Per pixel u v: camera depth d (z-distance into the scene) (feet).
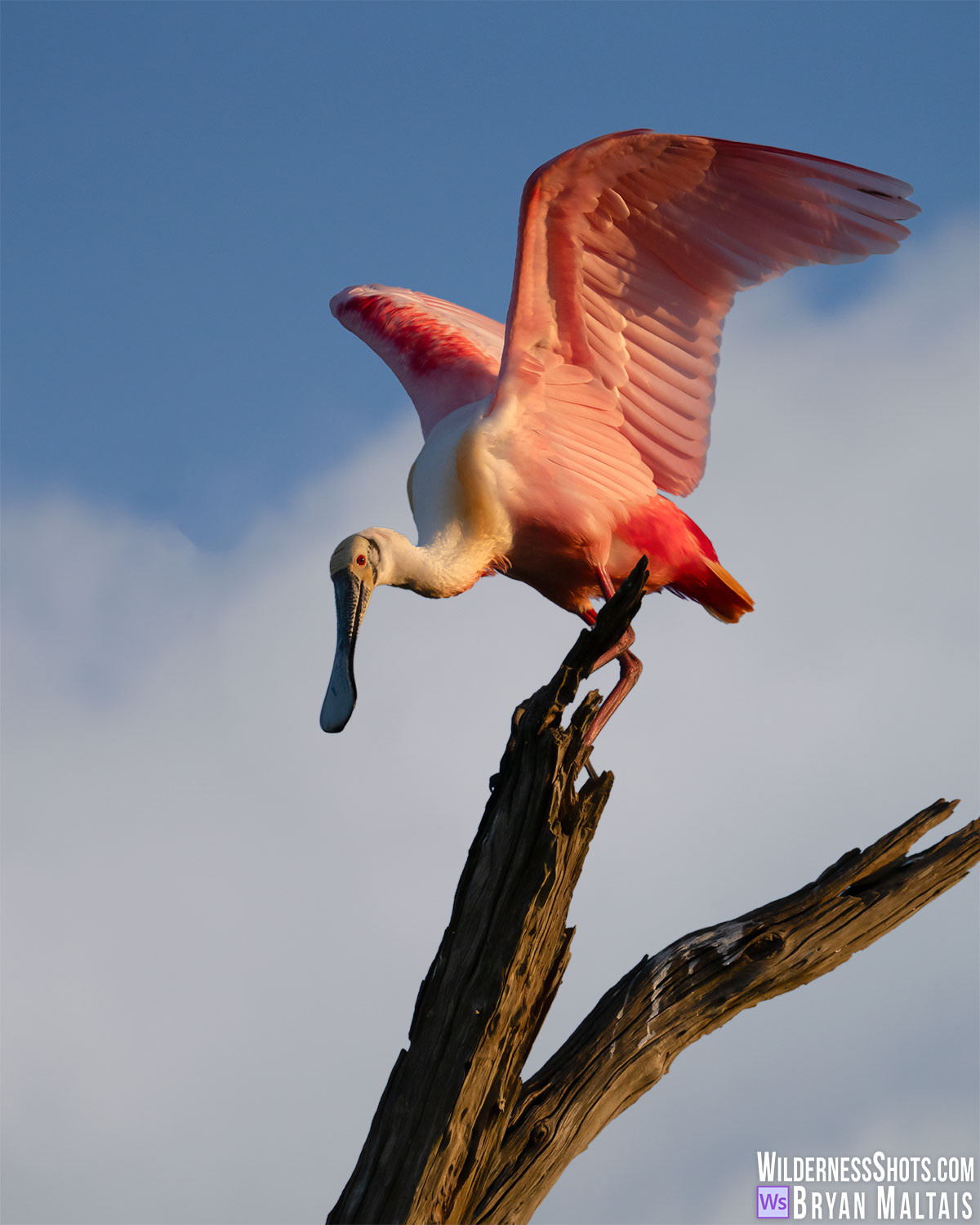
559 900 29.07
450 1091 28.40
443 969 29.32
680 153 37.96
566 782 28.99
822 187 38.01
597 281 40.63
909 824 33.42
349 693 40.50
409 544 41.93
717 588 44.42
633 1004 31.71
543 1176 29.86
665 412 42.09
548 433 41.68
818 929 32.45
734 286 40.40
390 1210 28.14
